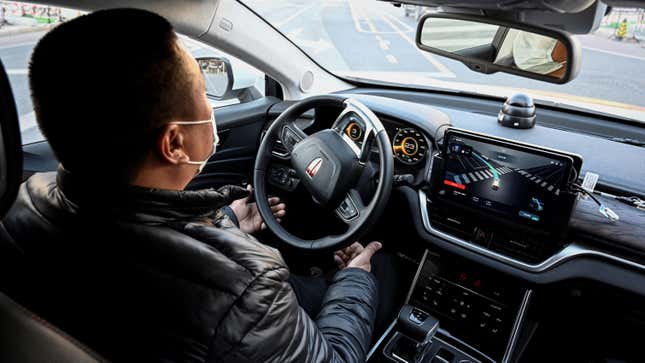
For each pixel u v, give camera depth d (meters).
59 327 0.76
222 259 0.73
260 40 2.22
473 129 1.98
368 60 3.41
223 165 2.34
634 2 0.76
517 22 1.26
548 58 1.34
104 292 0.72
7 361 0.72
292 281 1.73
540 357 1.91
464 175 1.70
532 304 1.82
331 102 1.68
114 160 0.69
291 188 1.98
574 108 2.14
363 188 1.64
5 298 0.79
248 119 2.34
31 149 1.78
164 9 1.77
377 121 1.56
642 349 1.76
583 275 1.52
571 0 0.96
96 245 0.72
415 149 1.92
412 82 2.65
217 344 0.69
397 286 2.00
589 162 1.73
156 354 0.70
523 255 1.66
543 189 1.54
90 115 0.65
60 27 0.67
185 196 0.75
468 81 2.62
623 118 2.03
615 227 1.50
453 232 1.80
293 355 0.80
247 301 0.71
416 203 1.87
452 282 1.88
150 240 0.71
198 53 2.15
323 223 2.01
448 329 1.85
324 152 1.62
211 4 1.93
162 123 0.70
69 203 0.73
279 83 2.46
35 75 0.65
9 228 0.80
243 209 1.79
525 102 1.98
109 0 1.62
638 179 1.63
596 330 1.81
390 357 1.72
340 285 1.27
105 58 0.63
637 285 1.44
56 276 0.75
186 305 0.69
